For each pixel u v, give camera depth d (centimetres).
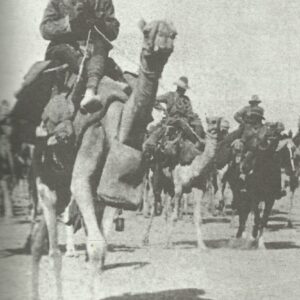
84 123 833
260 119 1127
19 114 880
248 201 1112
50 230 881
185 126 1102
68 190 863
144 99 804
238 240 1087
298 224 1130
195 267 1016
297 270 1056
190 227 1076
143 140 828
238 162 1119
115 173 818
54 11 884
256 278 1014
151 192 1084
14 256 911
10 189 902
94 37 862
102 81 849
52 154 847
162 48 770
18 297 913
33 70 866
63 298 906
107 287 937
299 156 1144
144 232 1026
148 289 962
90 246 816
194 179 1093
